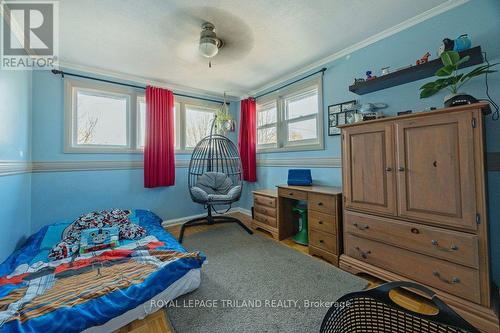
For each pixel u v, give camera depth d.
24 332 1.02
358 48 2.36
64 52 2.40
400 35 2.05
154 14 1.80
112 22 1.89
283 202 2.79
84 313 1.16
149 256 1.80
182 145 3.61
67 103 2.67
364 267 1.80
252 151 3.78
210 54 2.07
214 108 3.98
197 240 2.72
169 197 3.43
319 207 2.21
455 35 1.75
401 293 1.56
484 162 1.28
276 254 2.30
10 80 1.92
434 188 1.44
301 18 1.90
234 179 4.02
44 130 2.53
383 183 1.69
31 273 1.56
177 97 3.58
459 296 1.33
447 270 1.38
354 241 1.89
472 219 1.30
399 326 1.03
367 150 1.79
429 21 1.88
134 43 2.24
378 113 2.06
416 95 1.96
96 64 2.71
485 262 1.26
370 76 2.13
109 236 2.07
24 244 2.11
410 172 1.55
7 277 1.51
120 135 3.10
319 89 2.78
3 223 1.79
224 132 3.99
